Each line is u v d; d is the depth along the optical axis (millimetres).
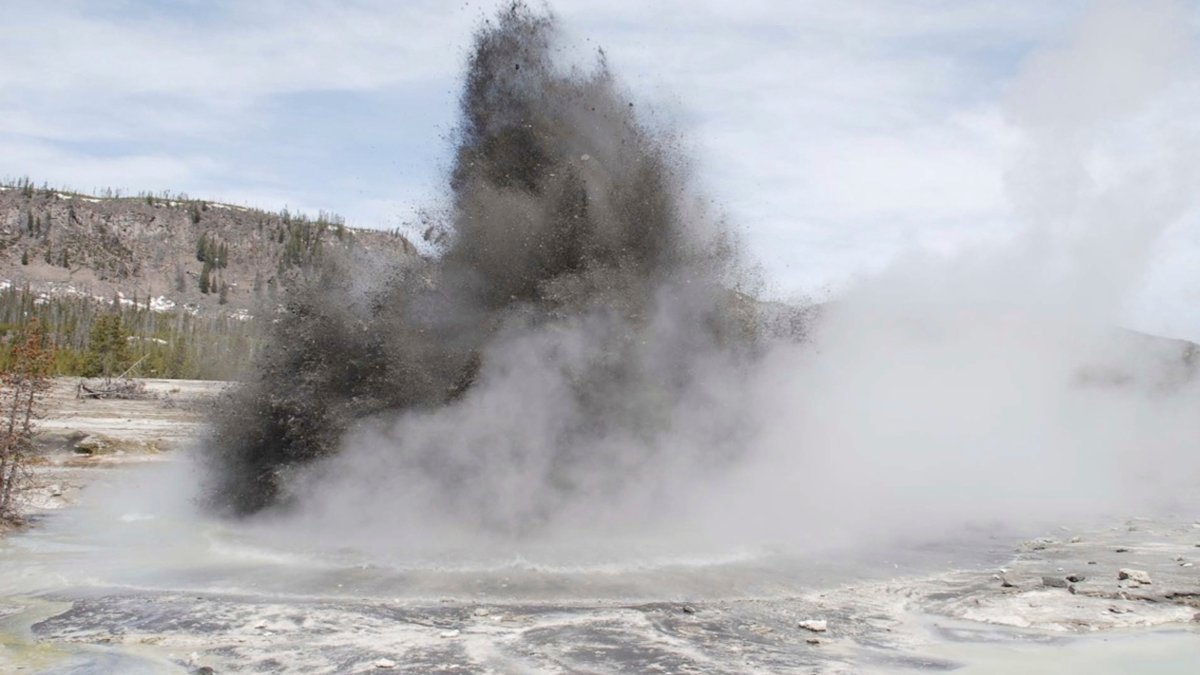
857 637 13539
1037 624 14172
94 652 12727
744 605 15609
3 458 25078
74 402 57844
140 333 161125
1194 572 17938
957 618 14688
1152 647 12906
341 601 15633
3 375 26188
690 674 11594
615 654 12492
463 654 12492
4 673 11773
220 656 12492
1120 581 16953
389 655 12469
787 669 11836
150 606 15367
